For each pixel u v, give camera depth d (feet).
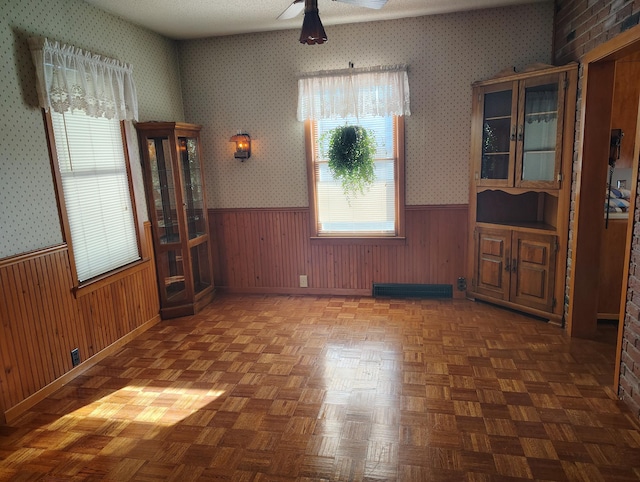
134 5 10.97
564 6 11.57
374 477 6.56
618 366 8.39
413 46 13.23
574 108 10.69
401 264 14.65
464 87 13.16
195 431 7.84
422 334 11.65
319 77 13.60
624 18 8.23
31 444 7.66
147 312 12.76
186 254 13.47
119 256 11.78
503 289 13.10
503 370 9.58
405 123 13.69
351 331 12.05
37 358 9.04
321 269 15.25
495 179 12.72
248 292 15.87
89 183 10.69
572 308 11.03
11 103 8.52
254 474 6.72
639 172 7.54
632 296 7.84
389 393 8.84
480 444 7.20
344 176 14.02
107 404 8.86
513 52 12.73
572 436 7.33
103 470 6.95
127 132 11.96
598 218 10.50
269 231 15.31
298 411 8.33
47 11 9.43
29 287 8.86
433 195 13.96
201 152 14.53
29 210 8.91
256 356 10.75
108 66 10.73
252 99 14.51
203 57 14.55
